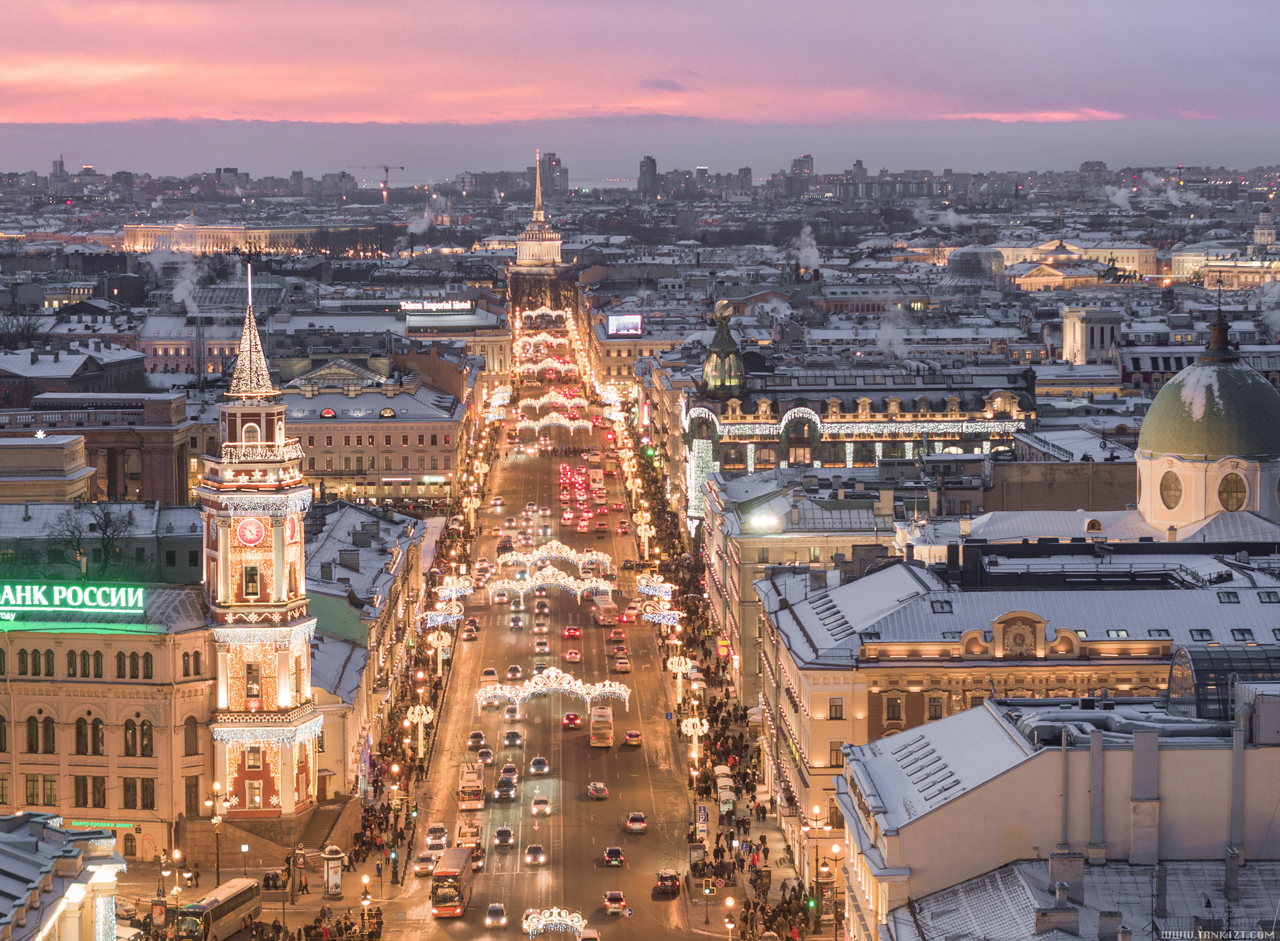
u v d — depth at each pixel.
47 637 160.12
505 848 161.12
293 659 163.25
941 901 107.31
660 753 190.00
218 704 161.38
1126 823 107.62
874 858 110.94
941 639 153.50
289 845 159.75
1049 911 98.81
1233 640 153.25
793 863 157.88
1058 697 138.00
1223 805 107.50
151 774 160.12
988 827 108.19
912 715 152.50
